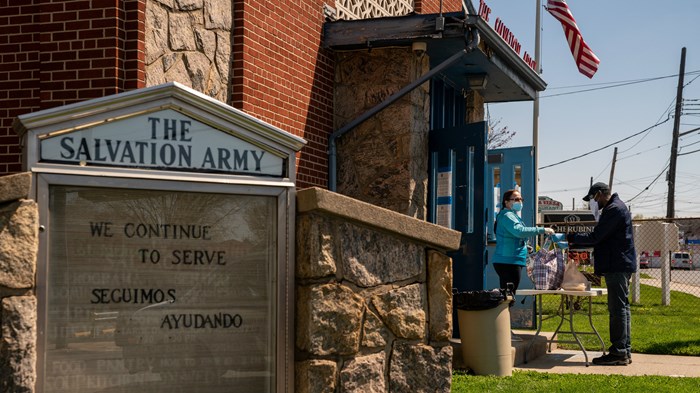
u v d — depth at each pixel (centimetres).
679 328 1299
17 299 373
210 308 421
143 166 404
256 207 436
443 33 955
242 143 428
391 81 1012
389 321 478
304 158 949
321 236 452
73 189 393
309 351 448
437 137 1049
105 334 396
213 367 420
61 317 388
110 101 394
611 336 934
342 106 1027
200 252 420
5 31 747
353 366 462
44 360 381
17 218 375
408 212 1000
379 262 477
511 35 1108
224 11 805
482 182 986
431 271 496
